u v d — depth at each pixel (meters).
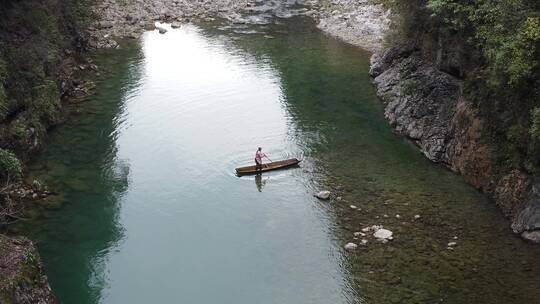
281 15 72.12
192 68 52.91
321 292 24.58
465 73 35.62
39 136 36.66
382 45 55.25
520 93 28.06
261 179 34.09
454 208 30.39
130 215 30.36
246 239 28.45
